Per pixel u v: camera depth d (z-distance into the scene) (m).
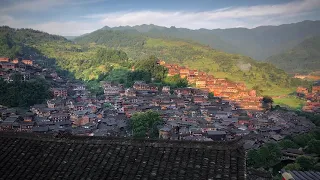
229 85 184.88
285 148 90.75
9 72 158.75
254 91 179.00
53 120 113.62
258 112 144.25
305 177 25.50
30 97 133.38
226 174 15.09
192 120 113.69
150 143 17.59
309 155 84.50
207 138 92.62
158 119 105.94
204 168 15.63
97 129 104.44
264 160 75.50
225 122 117.81
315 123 139.38
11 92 130.50
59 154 17.73
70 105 131.75
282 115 143.12
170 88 171.50
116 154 17.23
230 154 16.27
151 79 185.38
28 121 107.06
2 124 100.00
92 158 17.19
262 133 110.50
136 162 16.58
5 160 17.50
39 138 18.91
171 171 15.79
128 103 135.88
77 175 16.19
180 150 16.94
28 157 17.67
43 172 16.66
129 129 107.00
